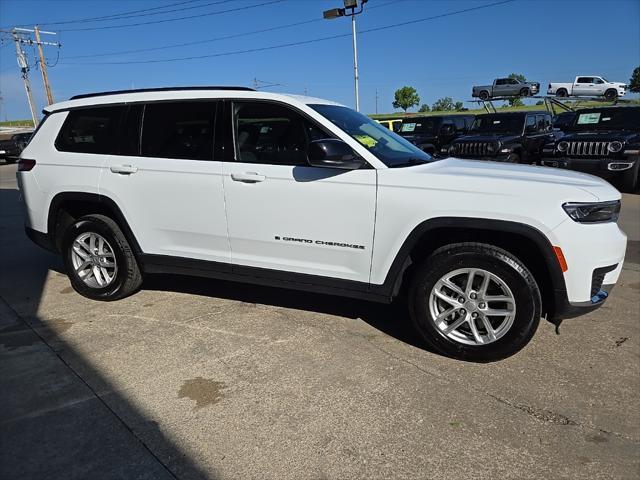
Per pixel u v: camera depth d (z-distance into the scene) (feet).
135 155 13.85
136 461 8.10
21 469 7.89
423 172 11.22
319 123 11.92
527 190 10.37
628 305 14.58
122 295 14.92
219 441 8.60
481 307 10.96
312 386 10.27
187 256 13.69
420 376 10.64
